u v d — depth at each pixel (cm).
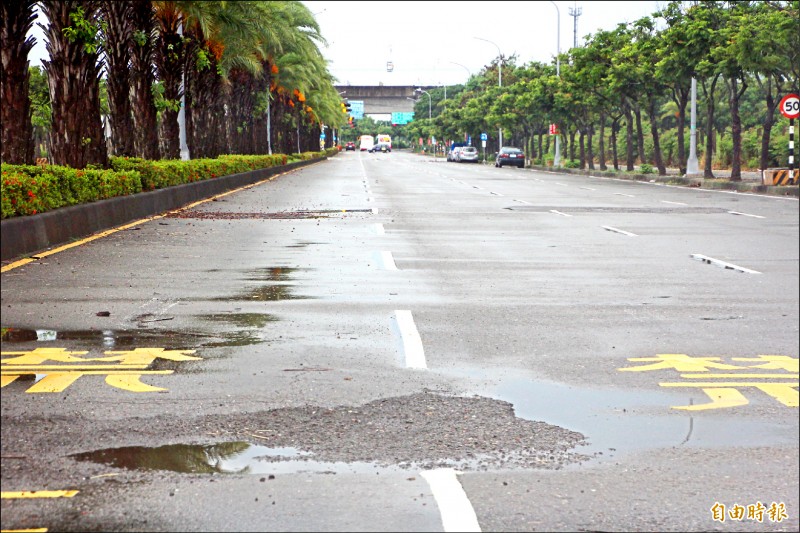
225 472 516
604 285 1222
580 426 604
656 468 527
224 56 4581
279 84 7231
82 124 2281
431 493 488
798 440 575
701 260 1502
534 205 2870
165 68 3431
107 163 2353
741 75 4022
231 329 912
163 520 452
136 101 3006
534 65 8281
